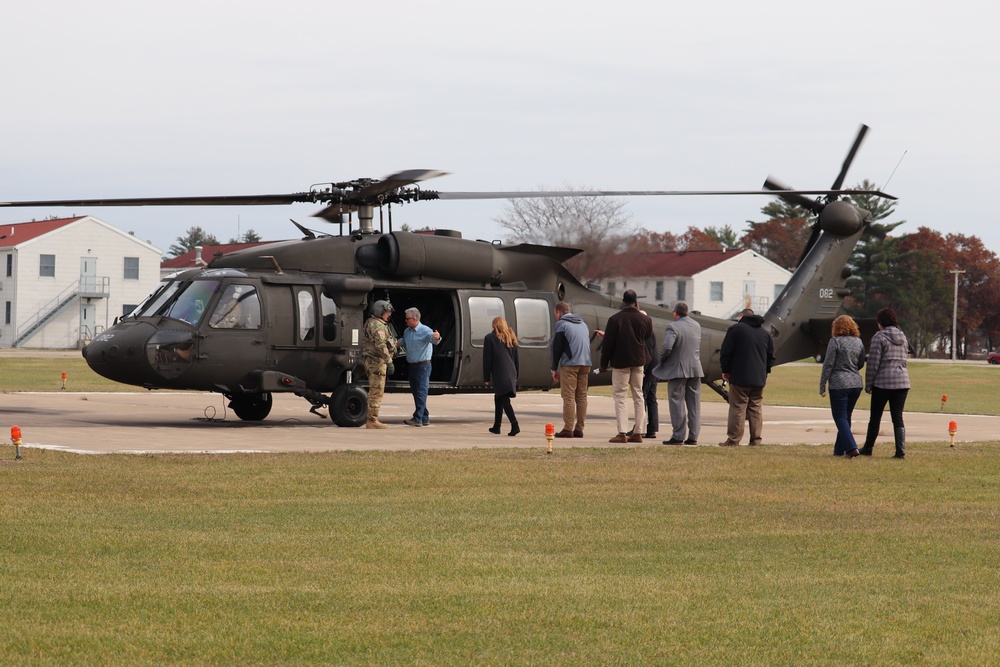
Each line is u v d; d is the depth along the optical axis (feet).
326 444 126.21
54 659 46.09
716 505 85.87
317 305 148.66
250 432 140.15
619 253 415.44
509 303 163.73
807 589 59.57
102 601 54.75
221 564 63.00
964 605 56.59
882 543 72.02
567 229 414.41
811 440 146.82
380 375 147.84
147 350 138.41
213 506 81.30
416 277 156.46
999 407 245.65
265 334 144.56
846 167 185.06
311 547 67.92
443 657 47.24
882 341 120.57
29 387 238.68
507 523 77.15
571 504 85.35
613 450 124.06
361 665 46.16
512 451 120.57
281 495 87.10
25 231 634.02
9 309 607.37
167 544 67.82
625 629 51.60
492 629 51.24
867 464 113.70
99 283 622.54
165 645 48.11
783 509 84.58
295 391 147.95
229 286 143.64
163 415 168.66
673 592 58.39
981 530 76.89
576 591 58.23
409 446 126.00
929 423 186.91
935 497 91.61
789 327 187.11
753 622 53.01
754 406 134.41
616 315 138.41
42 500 81.97
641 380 138.82
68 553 64.90
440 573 61.82
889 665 47.16
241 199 144.56
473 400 237.25
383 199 153.17
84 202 139.13
